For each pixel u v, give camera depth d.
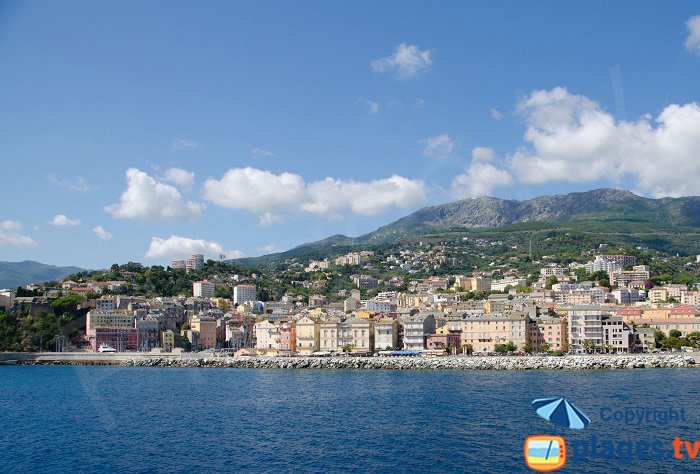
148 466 165.25
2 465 169.88
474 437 185.12
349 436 190.88
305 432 197.88
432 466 158.75
